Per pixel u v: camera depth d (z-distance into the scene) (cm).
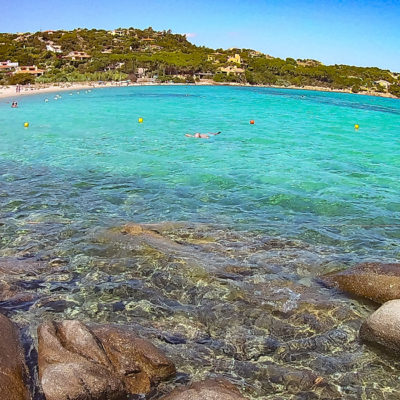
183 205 1323
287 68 15038
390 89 13725
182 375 598
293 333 702
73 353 554
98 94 7000
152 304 772
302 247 1038
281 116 4153
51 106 4559
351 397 577
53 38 17262
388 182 1659
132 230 1051
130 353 585
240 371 618
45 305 757
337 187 1566
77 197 1368
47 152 2042
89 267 891
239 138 2630
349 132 3094
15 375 537
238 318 736
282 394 580
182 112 4238
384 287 776
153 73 12738
